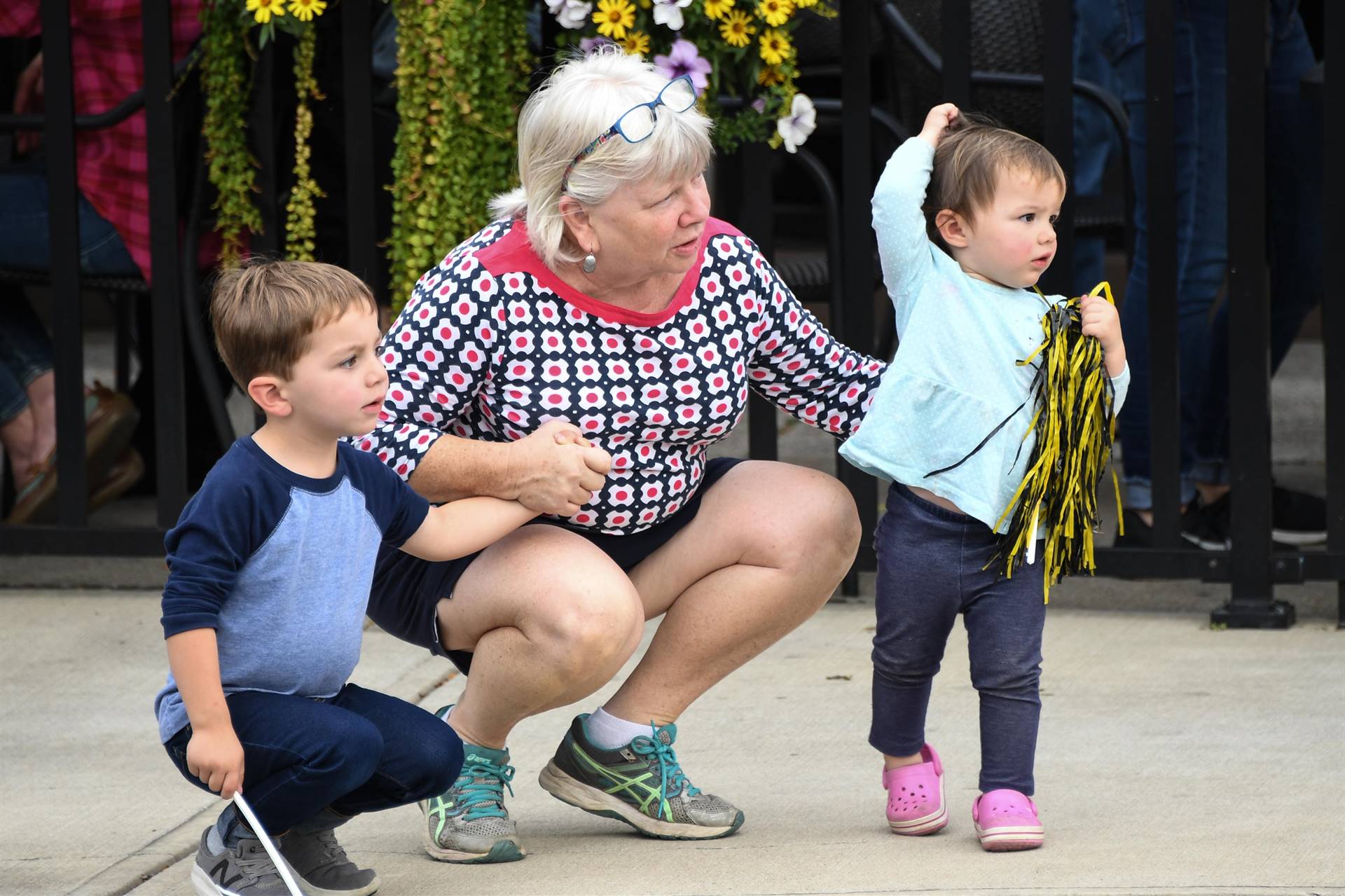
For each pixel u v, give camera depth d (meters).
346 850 10.77
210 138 15.89
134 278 17.53
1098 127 18.73
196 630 8.61
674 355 10.30
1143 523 17.19
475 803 10.46
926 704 10.87
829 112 17.55
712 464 11.45
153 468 20.69
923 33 18.02
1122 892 9.55
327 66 17.16
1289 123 17.56
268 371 8.85
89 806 11.48
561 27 16.48
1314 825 10.63
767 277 10.70
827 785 11.82
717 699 13.80
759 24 14.93
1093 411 10.44
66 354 16.66
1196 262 17.59
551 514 10.02
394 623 10.95
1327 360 15.06
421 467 10.02
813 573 10.76
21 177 17.17
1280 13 17.30
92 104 17.28
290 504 8.94
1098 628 15.63
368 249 16.23
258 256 10.62
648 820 10.81
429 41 14.68
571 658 9.98
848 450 10.55
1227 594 16.73
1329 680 13.82
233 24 15.67
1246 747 12.27
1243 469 15.37
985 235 10.39
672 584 10.93
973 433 10.32
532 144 9.84
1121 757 12.14
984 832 10.35
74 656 15.09
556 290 10.09
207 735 8.66
